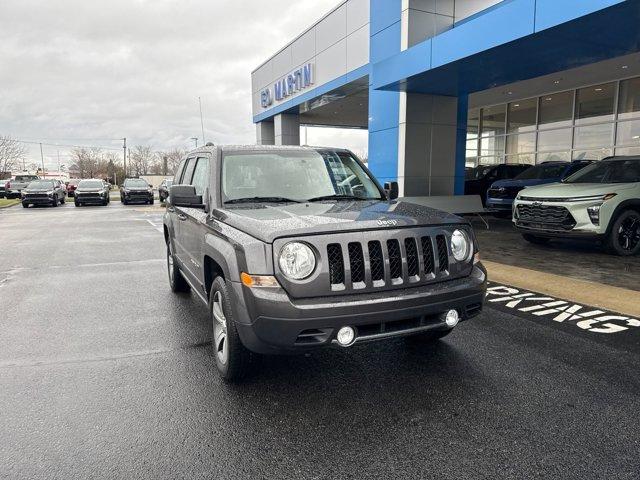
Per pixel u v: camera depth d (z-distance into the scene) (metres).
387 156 14.62
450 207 13.59
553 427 2.95
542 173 14.91
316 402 3.32
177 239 5.81
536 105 19.73
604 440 2.80
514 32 8.70
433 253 3.42
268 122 26.25
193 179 5.28
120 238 12.66
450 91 13.27
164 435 2.92
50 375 3.81
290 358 4.09
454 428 2.96
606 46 9.11
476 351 4.20
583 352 4.16
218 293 3.69
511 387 3.50
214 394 3.46
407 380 3.64
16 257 9.65
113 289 6.79
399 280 3.26
